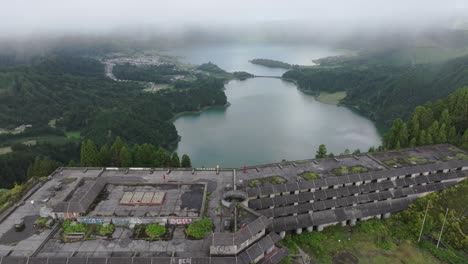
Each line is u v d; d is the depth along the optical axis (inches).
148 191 3555.6
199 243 2861.7
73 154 7564.0
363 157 4539.9
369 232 3779.5
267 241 2947.8
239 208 3250.5
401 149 4758.9
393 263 3358.8
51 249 2805.1
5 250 2795.3
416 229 3663.9
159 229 2992.1
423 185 4192.9
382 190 4069.9
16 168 6328.7
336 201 3905.0
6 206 3452.3
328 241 3656.5
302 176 4010.8
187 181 3900.1
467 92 5787.4
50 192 3668.8
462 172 4291.3
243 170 4158.5
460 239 3572.8
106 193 3540.8
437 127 5329.7
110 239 2918.3
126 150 5017.2
